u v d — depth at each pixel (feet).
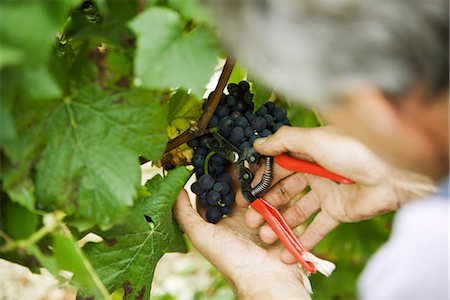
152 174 3.99
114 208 2.23
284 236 2.63
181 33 2.05
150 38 2.00
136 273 2.60
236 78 3.05
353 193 2.63
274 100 3.19
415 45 1.68
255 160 2.64
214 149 2.71
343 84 1.74
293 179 2.77
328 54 1.71
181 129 2.75
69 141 2.20
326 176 2.55
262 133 2.68
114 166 2.23
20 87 1.93
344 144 2.46
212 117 2.68
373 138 1.86
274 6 1.72
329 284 4.00
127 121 2.23
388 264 1.91
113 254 2.53
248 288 2.71
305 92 1.79
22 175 2.13
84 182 2.22
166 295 3.99
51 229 2.20
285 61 1.75
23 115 2.08
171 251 2.83
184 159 2.81
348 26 1.69
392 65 1.69
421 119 1.78
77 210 2.23
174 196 2.60
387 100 1.76
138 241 2.55
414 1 1.66
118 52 2.17
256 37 1.76
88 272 2.24
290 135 2.53
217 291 4.57
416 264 1.85
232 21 1.78
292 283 2.71
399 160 1.92
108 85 2.19
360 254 3.89
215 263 2.77
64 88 2.17
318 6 1.69
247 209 2.87
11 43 1.86
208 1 1.84
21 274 4.61
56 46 2.31
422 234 1.87
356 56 1.70
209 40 2.05
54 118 2.17
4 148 2.05
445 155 1.86
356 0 1.66
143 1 2.10
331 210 2.72
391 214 3.79
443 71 1.70
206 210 2.83
